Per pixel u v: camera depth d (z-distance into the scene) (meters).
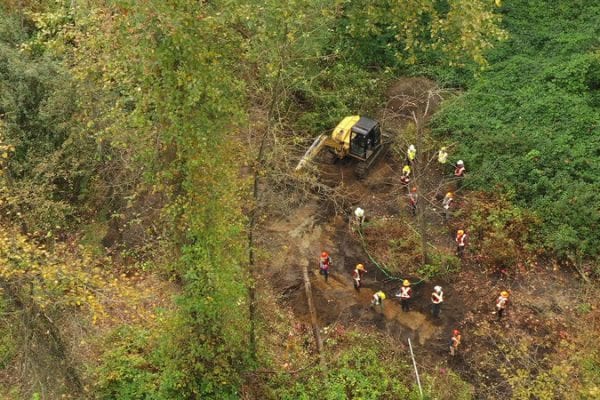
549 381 15.16
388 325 19.48
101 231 22.34
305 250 22.09
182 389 16.05
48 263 13.30
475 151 24.42
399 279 20.94
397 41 28.70
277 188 23.17
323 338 18.98
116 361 16.80
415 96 27.12
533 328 19.03
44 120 21.09
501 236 21.28
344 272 21.36
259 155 15.03
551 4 29.28
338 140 24.23
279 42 14.38
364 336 18.92
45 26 14.94
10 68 20.84
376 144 24.69
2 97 20.91
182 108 12.81
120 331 17.30
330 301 20.33
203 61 12.60
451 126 25.53
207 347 15.40
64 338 15.13
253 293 15.94
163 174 13.70
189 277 14.02
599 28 27.59
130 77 13.57
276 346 18.69
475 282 20.67
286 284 20.91
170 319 15.45
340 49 27.14
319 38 22.64
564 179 22.31
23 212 19.80
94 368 16.47
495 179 23.27
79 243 21.30
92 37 13.53
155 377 16.53
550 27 28.50
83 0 14.12
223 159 13.72
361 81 27.34
